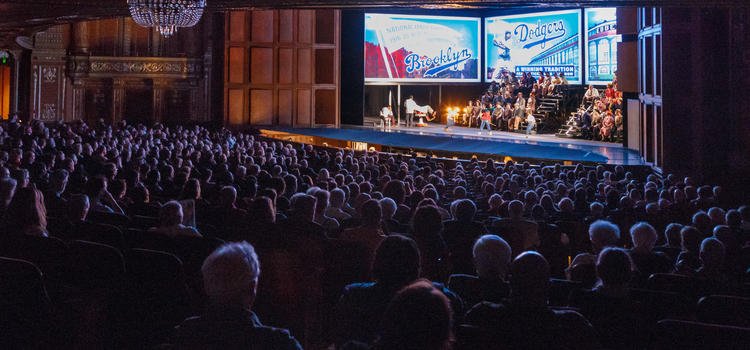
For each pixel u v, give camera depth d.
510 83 29.14
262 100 29.53
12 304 3.40
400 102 33.50
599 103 24.20
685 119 15.12
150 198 7.80
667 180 13.02
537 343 2.76
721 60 14.70
